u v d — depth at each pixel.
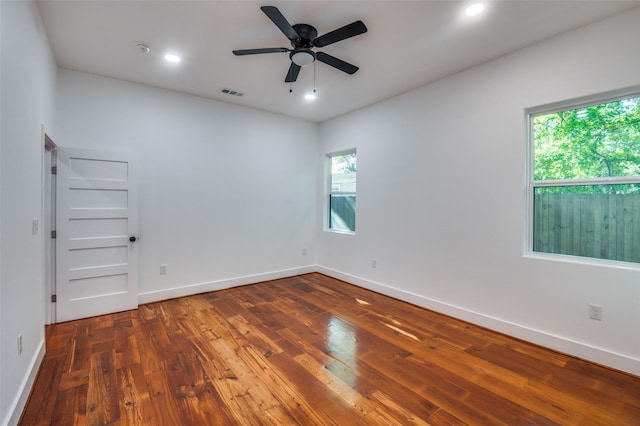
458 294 3.39
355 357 2.56
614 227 2.48
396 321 3.34
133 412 1.88
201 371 2.34
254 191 4.79
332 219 5.46
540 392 2.11
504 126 2.99
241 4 2.25
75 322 3.26
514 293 2.93
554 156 2.78
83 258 3.37
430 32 2.60
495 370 2.38
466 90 3.30
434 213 3.64
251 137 4.73
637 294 2.29
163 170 3.96
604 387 2.16
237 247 4.64
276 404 1.97
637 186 2.38
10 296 1.72
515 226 2.92
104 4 2.25
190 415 1.86
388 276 4.21
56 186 3.23
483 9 2.29
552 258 2.75
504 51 2.92
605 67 2.40
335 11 2.32
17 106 1.86
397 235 4.09
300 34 2.49
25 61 2.01
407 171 3.96
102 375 2.27
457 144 3.39
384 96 4.14
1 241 1.59
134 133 3.74
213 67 3.30
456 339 2.90
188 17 2.42
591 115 2.58
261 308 3.71
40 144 2.45
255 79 3.61
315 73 3.42
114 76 3.54
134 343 2.78
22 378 1.92
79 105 3.40
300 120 5.30
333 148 5.21
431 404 1.98
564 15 2.36
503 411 1.92
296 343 2.81
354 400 2.02
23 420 1.80
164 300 3.98
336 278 5.12
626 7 2.26
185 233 4.15
